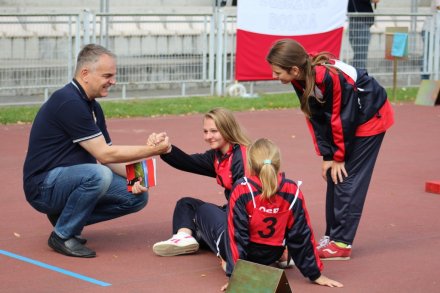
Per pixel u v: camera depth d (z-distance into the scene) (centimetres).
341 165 768
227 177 754
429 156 1326
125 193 799
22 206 976
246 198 677
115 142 1398
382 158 1302
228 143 756
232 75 2020
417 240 848
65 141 778
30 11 2197
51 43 1838
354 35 2086
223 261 727
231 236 679
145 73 1947
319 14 1962
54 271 732
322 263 746
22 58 1817
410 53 2227
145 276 721
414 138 1498
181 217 795
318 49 1980
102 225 895
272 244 688
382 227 897
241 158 746
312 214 948
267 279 617
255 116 1739
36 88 1839
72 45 1853
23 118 1611
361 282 714
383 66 2181
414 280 721
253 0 1897
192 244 779
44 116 778
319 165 1239
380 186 1100
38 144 780
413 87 2234
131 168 791
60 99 770
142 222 909
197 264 758
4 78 1808
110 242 829
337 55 2016
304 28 1952
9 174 1150
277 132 1536
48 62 1838
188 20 1986
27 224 894
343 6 1991
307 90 734
